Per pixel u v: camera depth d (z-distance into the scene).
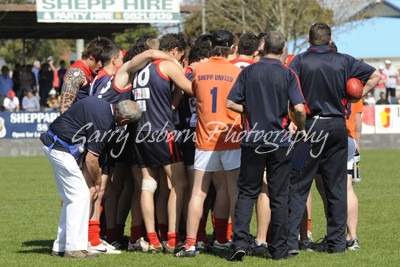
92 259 31.77
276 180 31.28
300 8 153.75
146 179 33.38
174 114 34.09
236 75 32.66
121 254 33.06
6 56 190.75
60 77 114.56
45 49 192.25
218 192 33.81
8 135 96.88
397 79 126.62
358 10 157.75
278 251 31.41
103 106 31.31
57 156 31.48
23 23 109.88
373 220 42.22
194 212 32.28
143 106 32.94
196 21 154.88
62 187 32.16
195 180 32.69
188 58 36.19
